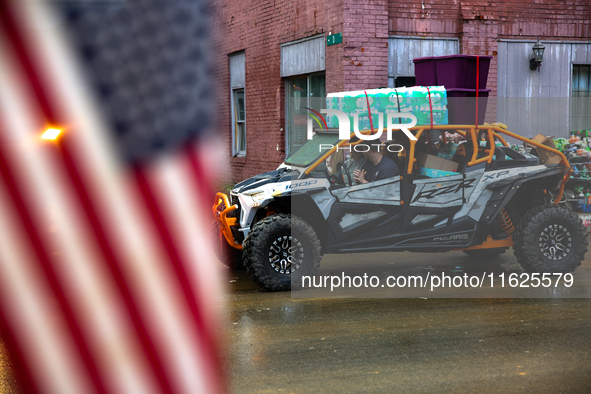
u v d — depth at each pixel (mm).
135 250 534
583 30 11789
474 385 3361
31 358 520
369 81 10586
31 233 508
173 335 561
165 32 527
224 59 14859
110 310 538
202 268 564
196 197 548
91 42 503
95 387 530
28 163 500
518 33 11445
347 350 4012
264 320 4777
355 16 10406
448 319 4746
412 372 3584
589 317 4766
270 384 3412
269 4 12805
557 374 3521
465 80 6188
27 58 488
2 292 506
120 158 521
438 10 11000
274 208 6301
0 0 479
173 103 533
